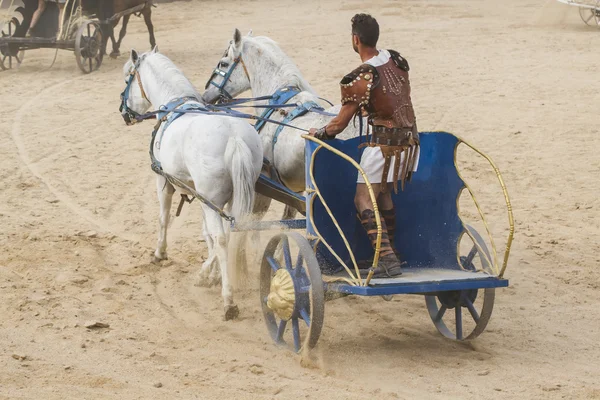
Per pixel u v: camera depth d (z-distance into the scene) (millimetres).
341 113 10516
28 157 22453
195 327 12055
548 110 26766
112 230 16938
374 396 9594
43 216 17625
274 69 13852
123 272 14391
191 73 33406
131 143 24094
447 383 10109
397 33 43531
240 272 13797
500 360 10953
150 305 12898
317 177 11125
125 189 19938
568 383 10117
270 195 12859
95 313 12398
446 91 29766
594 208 18438
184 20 51344
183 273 14438
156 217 17953
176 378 10031
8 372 9984
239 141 11797
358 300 13477
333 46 39781
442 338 11828
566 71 32594
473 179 20562
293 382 9992
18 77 33562
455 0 57844
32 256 14820
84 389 9570
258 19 51188
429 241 11562
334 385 9961
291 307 10766
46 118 26812
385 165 10695
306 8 55656
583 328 12250
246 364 10562
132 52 14492
